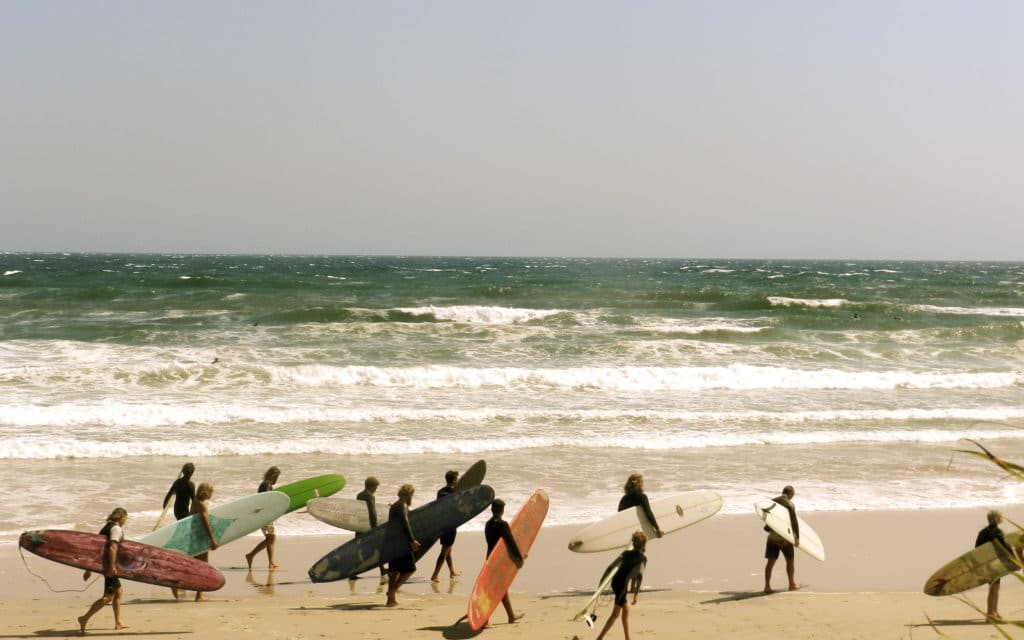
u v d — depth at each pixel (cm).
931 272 13912
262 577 1084
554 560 1161
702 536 1277
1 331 3291
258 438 1781
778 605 962
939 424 2095
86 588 1027
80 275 8181
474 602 851
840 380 2567
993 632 852
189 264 13588
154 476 1520
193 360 2697
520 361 2791
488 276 9356
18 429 1798
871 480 1599
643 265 17500
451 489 1100
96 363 2556
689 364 2797
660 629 867
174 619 891
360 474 1561
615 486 1507
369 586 1064
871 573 1118
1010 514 1394
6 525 1233
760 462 1714
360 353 2864
